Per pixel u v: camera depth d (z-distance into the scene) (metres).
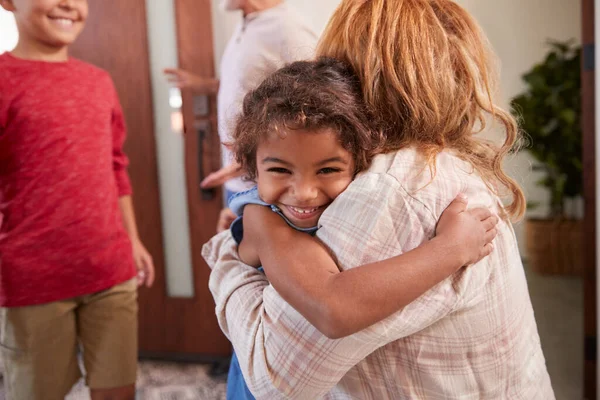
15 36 2.19
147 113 2.21
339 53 0.67
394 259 0.56
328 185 0.60
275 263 0.60
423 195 0.60
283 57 1.38
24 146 1.34
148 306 2.38
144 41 2.17
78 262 1.41
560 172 3.39
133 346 1.56
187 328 2.36
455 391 0.63
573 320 2.79
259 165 0.61
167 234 2.32
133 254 1.71
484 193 0.66
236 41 1.53
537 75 3.31
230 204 0.72
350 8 0.68
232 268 0.74
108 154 1.52
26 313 1.37
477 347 0.63
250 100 0.63
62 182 1.38
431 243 0.57
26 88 1.35
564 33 3.38
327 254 0.60
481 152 0.70
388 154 0.63
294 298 0.56
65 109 1.40
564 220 3.47
